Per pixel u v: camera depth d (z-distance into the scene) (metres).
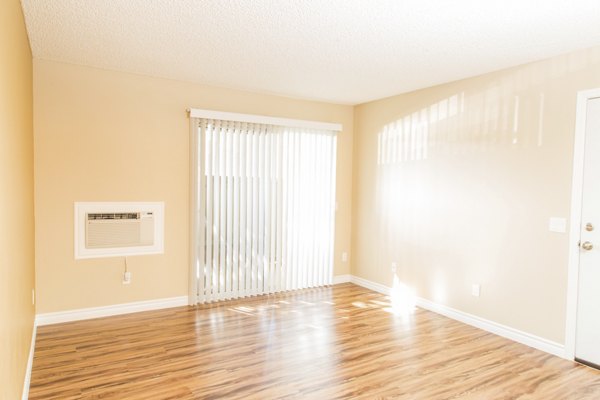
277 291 4.75
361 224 5.20
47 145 3.47
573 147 2.98
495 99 3.53
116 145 3.77
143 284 3.96
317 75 3.81
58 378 2.57
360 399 2.40
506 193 3.44
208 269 4.27
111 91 3.73
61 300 3.58
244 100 4.46
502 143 3.46
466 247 3.78
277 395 2.42
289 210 4.81
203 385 2.52
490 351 3.14
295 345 3.19
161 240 4.03
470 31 2.66
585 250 2.93
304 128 4.85
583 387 2.60
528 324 3.28
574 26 2.54
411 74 3.71
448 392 2.50
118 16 2.53
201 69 3.67
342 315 3.96
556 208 3.09
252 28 2.69
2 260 1.54
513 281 3.39
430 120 4.18
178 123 4.07
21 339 2.22
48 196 3.49
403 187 4.52
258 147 4.52
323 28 2.66
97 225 3.71
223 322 3.69
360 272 5.22
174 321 3.69
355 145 5.29
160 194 4.01
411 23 2.55
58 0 2.30
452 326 3.70
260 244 4.59
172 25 2.66
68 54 3.29
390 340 3.33
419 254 4.31
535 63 3.23
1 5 1.54
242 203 4.45
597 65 2.85
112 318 3.74
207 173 4.21
